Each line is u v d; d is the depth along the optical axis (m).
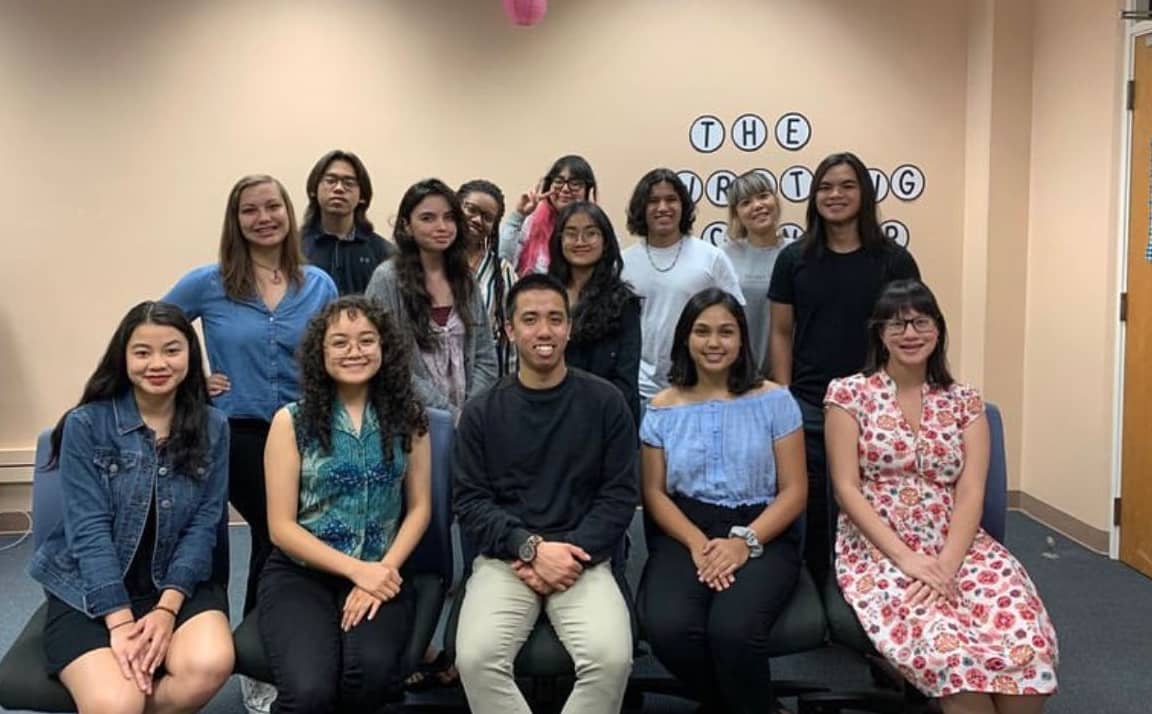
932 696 2.13
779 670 2.91
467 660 2.08
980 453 2.38
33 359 4.38
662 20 4.49
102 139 4.30
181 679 1.99
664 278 3.32
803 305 2.89
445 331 2.86
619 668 2.07
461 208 2.95
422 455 2.34
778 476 2.47
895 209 4.66
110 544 2.10
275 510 2.22
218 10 4.31
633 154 4.54
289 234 2.63
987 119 4.43
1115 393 3.82
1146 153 3.61
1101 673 2.84
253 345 2.57
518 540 2.19
